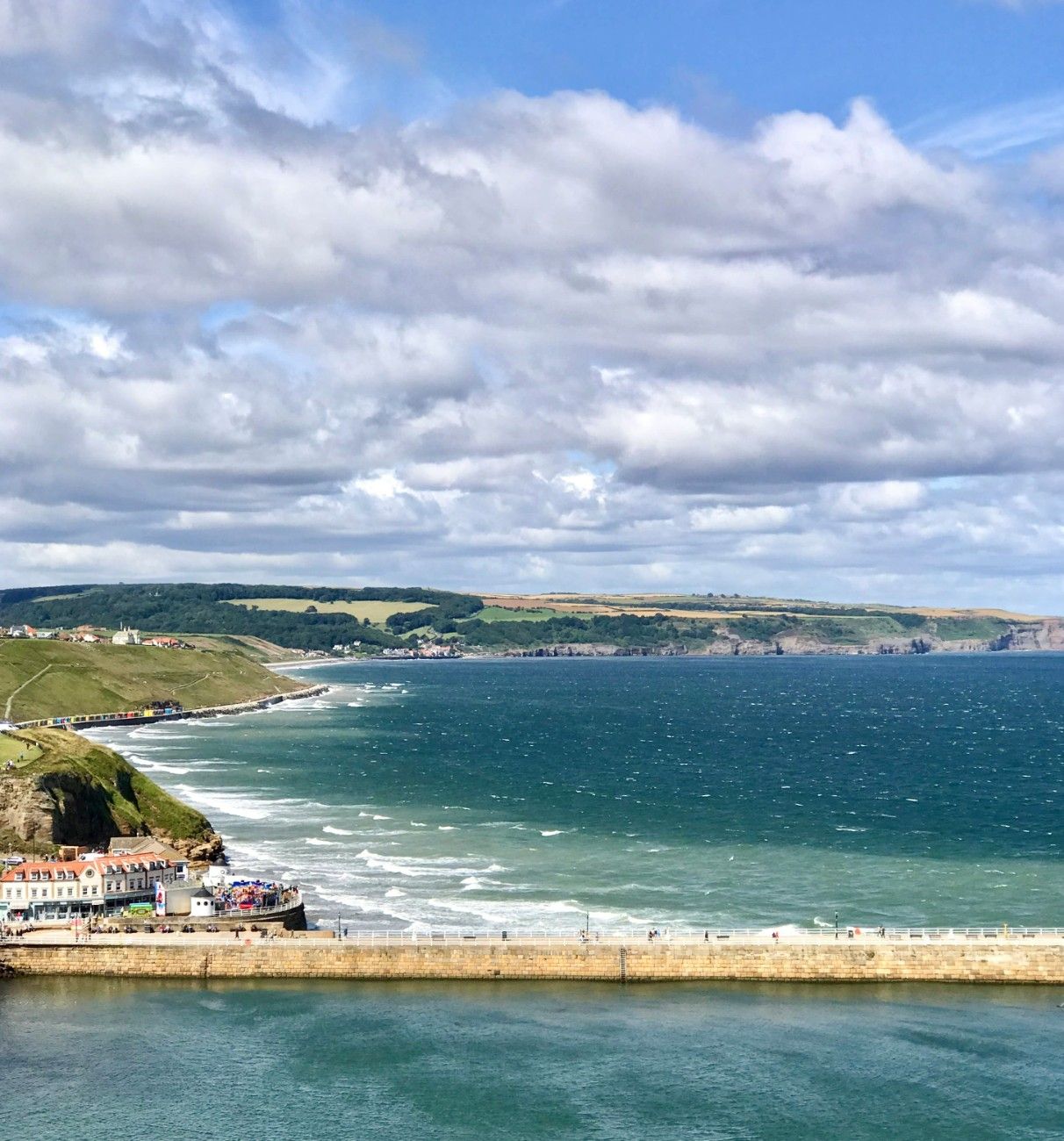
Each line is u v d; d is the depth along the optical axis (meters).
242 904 128.25
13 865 139.38
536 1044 99.81
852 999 108.88
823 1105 90.06
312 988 112.50
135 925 122.44
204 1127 87.38
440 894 145.00
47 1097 91.62
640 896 143.50
